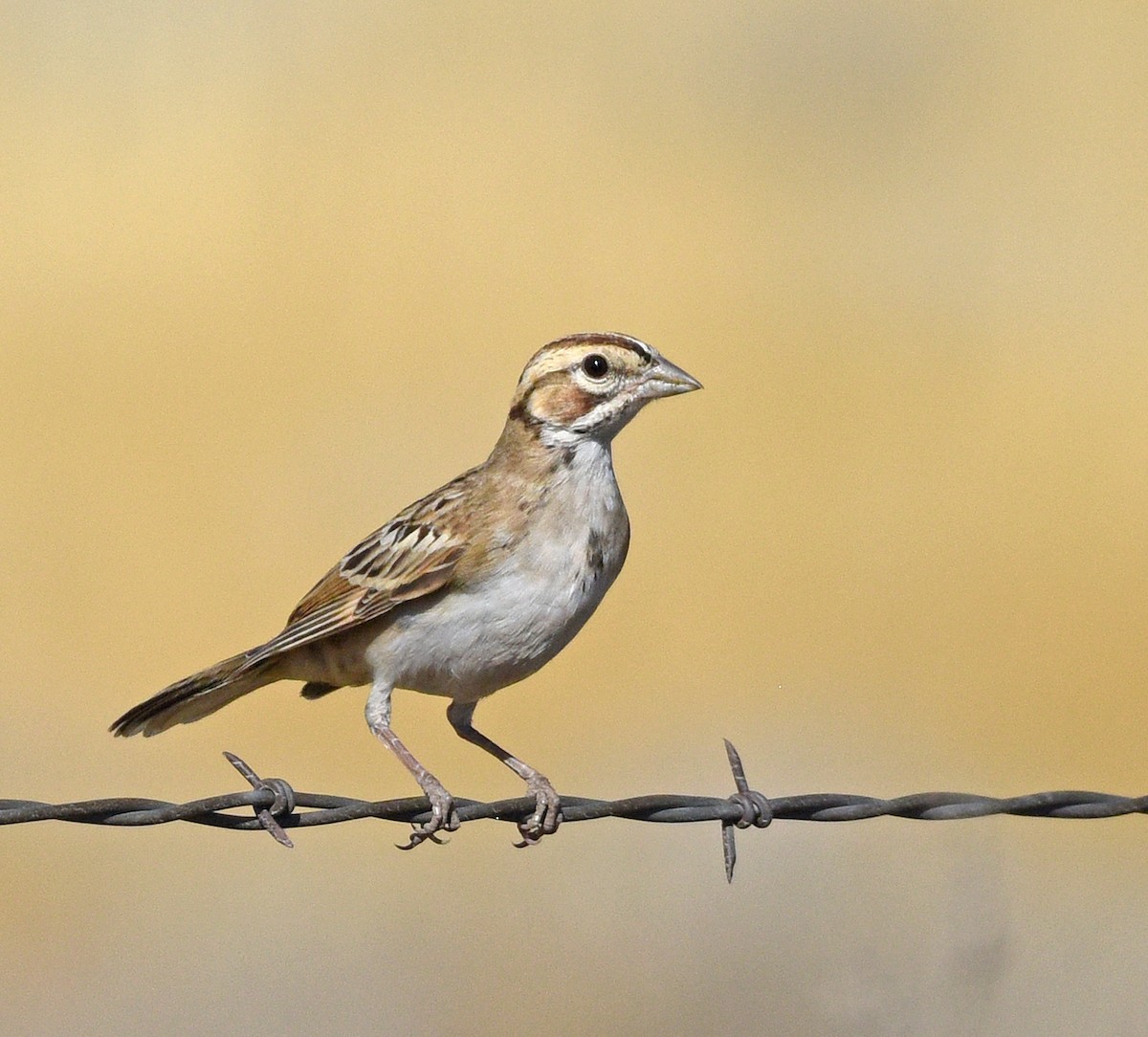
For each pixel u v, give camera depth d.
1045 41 29.80
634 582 15.41
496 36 28.56
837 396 18.59
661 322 20.05
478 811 7.30
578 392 7.83
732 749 7.04
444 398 18.25
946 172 25.33
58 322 19.48
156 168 22.95
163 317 19.72
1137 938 11.58
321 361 19.03
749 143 25.88
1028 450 17.53
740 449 17.53
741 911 11.24
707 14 29.95
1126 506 16.52
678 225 22.64
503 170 23.92
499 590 7.73
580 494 7.86
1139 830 13.05
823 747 13.36
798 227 23.05
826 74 28.22
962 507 16.55
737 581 15.44
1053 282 21.70
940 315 20.70
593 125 25.81
